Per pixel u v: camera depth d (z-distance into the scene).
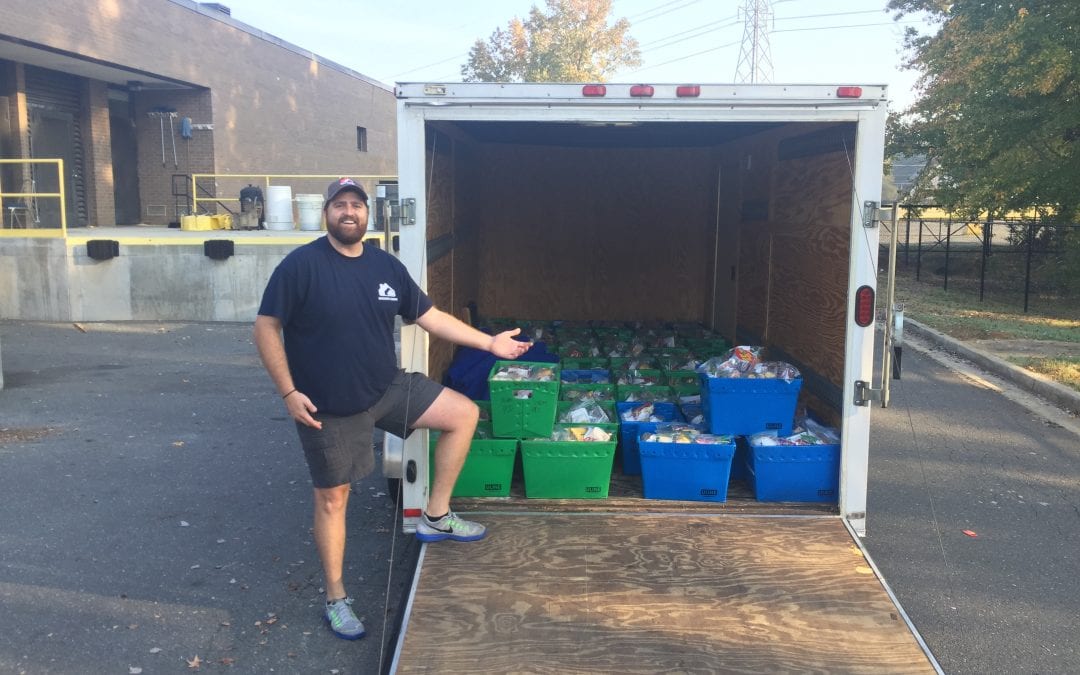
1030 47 12.57
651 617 3.41
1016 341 11.57
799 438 4.44
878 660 3.19
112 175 18.52
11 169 16.05
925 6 19.88
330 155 25.33
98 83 17.88
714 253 8.07
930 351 11.38
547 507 4.29
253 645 3.67
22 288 12.34
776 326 5.86
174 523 4.96
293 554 4.58
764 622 3.39
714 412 4.57
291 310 3.42
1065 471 6.25
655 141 7.72
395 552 4.63
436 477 3.91
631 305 8.60
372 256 3.60
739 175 7.07
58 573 4.29
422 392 3.81
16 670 3.42
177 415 7.43
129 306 12.45
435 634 3.30
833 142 4.68
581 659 3.17
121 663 3.50
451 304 5.84
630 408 5.23
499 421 4.41
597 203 8.48
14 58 15.55
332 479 3.57
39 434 6.77
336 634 3.72
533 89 3.88
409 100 3.91
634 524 4.12
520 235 8.46
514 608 3.46
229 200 16.83
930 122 18.22
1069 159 13.80
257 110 20.95
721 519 4.18
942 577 4.45
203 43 18.72
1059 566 4.60
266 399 8.08
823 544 3.96
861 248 4.05
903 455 6.63
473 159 7.50
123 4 16.23
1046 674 3.55
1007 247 21.39
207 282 12.48
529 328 7.67
